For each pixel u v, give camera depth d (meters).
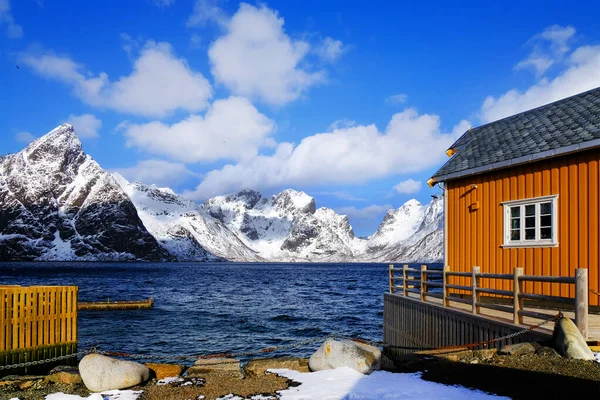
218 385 9.54
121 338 29.02
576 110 17.55
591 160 14.76
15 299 14.07
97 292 66.12
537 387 8.52
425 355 11.06
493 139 20.33
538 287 16.22
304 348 26.22
